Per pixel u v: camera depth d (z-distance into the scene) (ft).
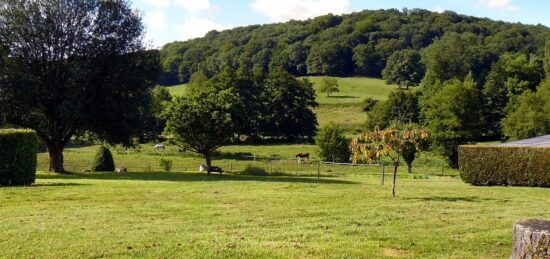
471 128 189.47
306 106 277.85
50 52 107.96
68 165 145.89
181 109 115.96
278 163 156.35
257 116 269.64
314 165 149.28
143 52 118.11
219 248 29.71
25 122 112.57
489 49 350.02
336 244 31.50
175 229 35.83
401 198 55.93
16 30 104.68
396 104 261.24
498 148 83.97
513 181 82.33
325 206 48.47
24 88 103.50
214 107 118.62
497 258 29.04
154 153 184.85
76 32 109.19
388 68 413.39
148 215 42.24
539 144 86.58
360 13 557.74
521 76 250.78
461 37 364.17
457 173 145.79
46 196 54.75
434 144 191.11
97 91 110.01
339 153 178.81
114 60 111.96
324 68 448.65
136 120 117.60
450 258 28.84
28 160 69.77
